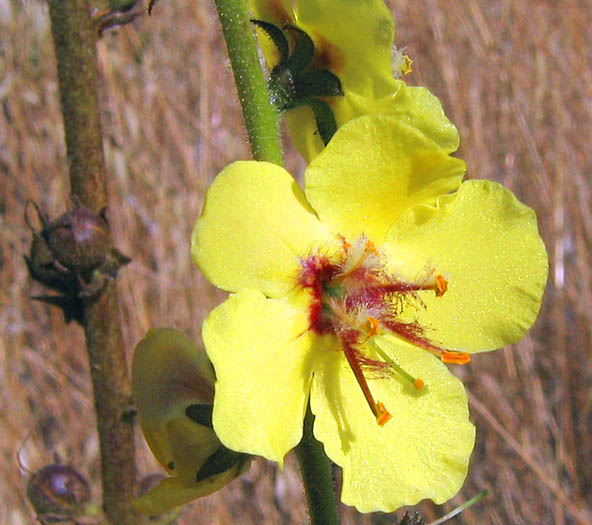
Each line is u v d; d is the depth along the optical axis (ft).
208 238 0.30
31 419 0.85
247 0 0.35
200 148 0.98
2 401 0.84
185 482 0.35
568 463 0.88
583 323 0.95
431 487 0.32
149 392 0.35
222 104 1.02
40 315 0.90
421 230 0.33
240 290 0.30
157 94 0.98
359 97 0.35
